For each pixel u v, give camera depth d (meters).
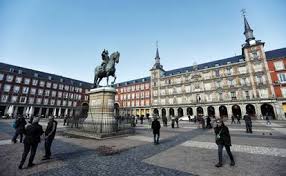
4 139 10.30
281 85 37.38
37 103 55.44
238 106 43.53
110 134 11.20
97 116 12.13
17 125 9.27
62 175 4.46
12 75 50.84
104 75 13.28
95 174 4.54
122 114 15.05
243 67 43.75
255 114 39.19
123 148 7.87
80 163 5.54
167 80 57.81
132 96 67.25
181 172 4.69
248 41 44.53
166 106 54.62
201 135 12.77
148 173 4.61
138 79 72.06
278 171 4.64
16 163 5.49
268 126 20.22
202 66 54.16
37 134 5.38
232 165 5.25
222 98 45.25
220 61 51.62
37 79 56.69
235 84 43.88
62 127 19.55
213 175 4.46
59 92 62.72
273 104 37.19
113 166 5.23
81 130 12.72
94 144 8.84
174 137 11.71
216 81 47.25
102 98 12.16
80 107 15.12
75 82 71.56
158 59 64.19
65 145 8.57
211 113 48.16
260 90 39.94
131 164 5.44
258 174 4.47
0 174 4.49
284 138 10.28
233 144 8.68
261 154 6.55
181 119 40.44
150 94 61.53
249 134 12.83
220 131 5.45
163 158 6.17
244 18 46.88
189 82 52.09
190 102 50.53
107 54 13.59
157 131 9.16
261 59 41.00
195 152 7.13
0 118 42.25
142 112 62.28
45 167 5.12
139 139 10.66
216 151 7.32
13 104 49.69
